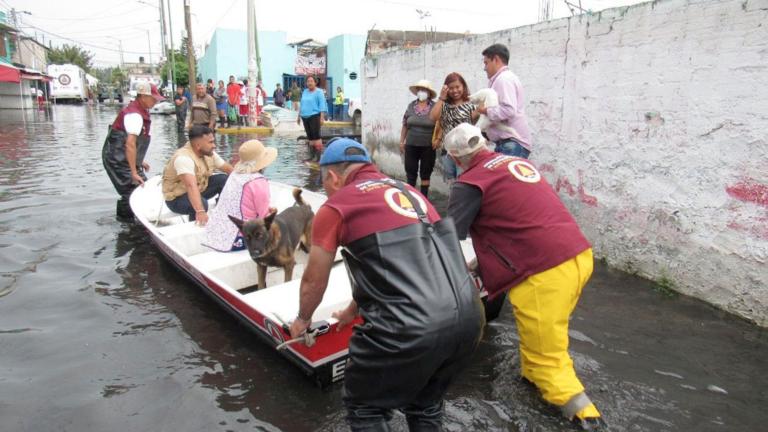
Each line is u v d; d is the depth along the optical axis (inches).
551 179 232.1
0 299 175.9
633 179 190.9
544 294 113.3
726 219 159.5
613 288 182.7
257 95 856.9
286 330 119.6
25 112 1312.7
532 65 237.3
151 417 117.6
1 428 113.0
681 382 129.0
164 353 144.5
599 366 135.6
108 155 270.1
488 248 120.6
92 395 125.2
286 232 171.2
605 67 197.9
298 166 445.1
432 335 83.0
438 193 331.3
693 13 163.3
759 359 137.9
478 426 114.6
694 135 166.9
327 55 1159.6
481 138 123.8
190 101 966.4
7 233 247.3
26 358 140.8
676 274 177.8
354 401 94.6
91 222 269.3
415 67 347.9
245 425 115.0
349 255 92.9
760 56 145.8
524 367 124.2
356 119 892.6
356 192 93.4
